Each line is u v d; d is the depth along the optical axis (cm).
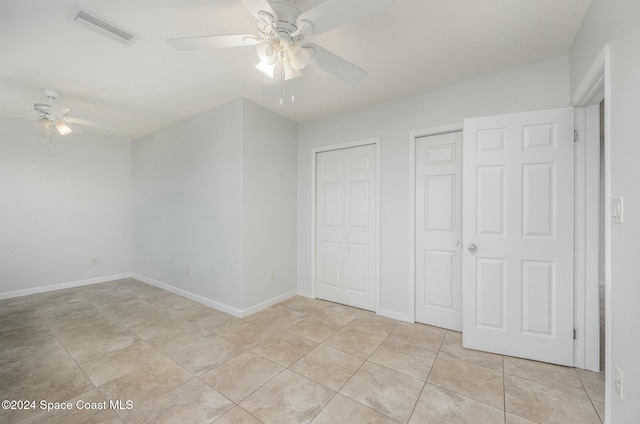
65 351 222
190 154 352
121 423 147
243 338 243
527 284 209
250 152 299
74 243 413
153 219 418
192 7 159
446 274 264
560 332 201
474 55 209
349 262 326
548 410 156
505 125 215
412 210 277
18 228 368
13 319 288
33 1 152
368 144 311
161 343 235
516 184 212
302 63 161
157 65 224
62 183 404
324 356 213
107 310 312
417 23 173
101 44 195
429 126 266
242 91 274
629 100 117
